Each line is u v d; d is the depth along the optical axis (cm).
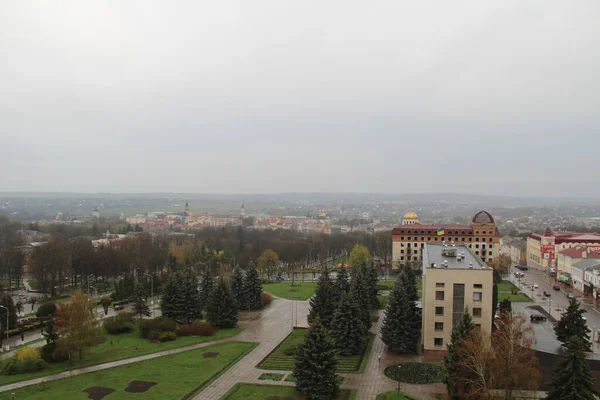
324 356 8675
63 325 10581
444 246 14012
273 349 11762
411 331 11294
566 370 7819
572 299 11494
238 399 8612
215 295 14038
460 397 8412
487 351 7869
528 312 16012
